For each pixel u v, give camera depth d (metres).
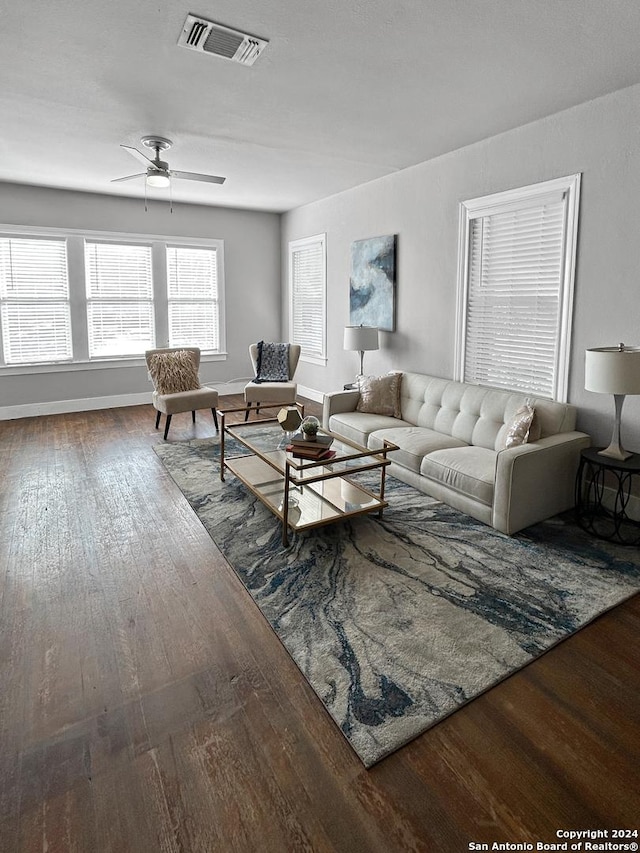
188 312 7.13
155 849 1.36
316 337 6.98
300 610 2.41
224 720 1.78
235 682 1.96
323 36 2.57
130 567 2.80
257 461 4.14
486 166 4.13
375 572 2.73
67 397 6.45
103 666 2.04
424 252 4.86
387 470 4.18
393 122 3.75
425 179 4.77
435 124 3.78
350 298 5.96
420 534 3.16
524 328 4.00
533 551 2.96
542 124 3.66
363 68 2.90
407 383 4.79
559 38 2.57
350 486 3.65
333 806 1.48
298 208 7.05
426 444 3.90
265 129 3.92
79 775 1.57
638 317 3.24
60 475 4.23
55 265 6.15
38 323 6.15
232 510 3.53
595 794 1.51
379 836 1.39
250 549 2.99
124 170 5.18
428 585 2.61
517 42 2.61
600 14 2.36
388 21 2.43
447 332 4.68
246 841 1.38
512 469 3.06
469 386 4.25
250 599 2.50
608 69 2.90
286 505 2.97
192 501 3.68
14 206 5.79
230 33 2.54
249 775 1.57
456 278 4.52
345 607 2.43
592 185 3.39
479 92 3.21
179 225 6.84
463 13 2.36
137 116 3.68
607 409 3.46
